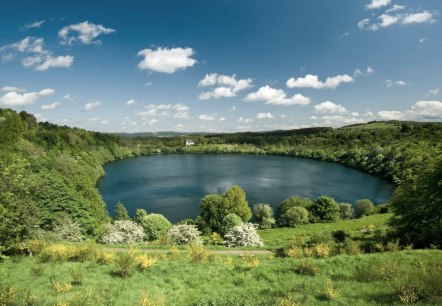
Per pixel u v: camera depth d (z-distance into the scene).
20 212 23.86
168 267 22.00
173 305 16.03
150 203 94.25
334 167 172.50
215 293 17.23
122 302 15.82
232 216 59.16
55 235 33.31
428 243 30.89
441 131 184.88
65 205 45.72
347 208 81.00
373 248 29.39
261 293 17.03
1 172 22.38
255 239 40.59
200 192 108.56
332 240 39.00
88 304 15.30
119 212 70.75
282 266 21.75
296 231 59.69
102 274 19.95
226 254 32.59
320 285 17.69
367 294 15.43
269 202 96.69
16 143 103.94
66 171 89.56
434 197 33.31
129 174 149.50
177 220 78.25
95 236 47.84
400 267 19.91
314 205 76.81
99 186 119.38
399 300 14.05
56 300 15.38
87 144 192.75
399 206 37.19
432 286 14.41
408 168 102.75
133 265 21.38
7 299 14.77
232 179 134.38
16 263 21.95
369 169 149.62
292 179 134.12
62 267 21.00
